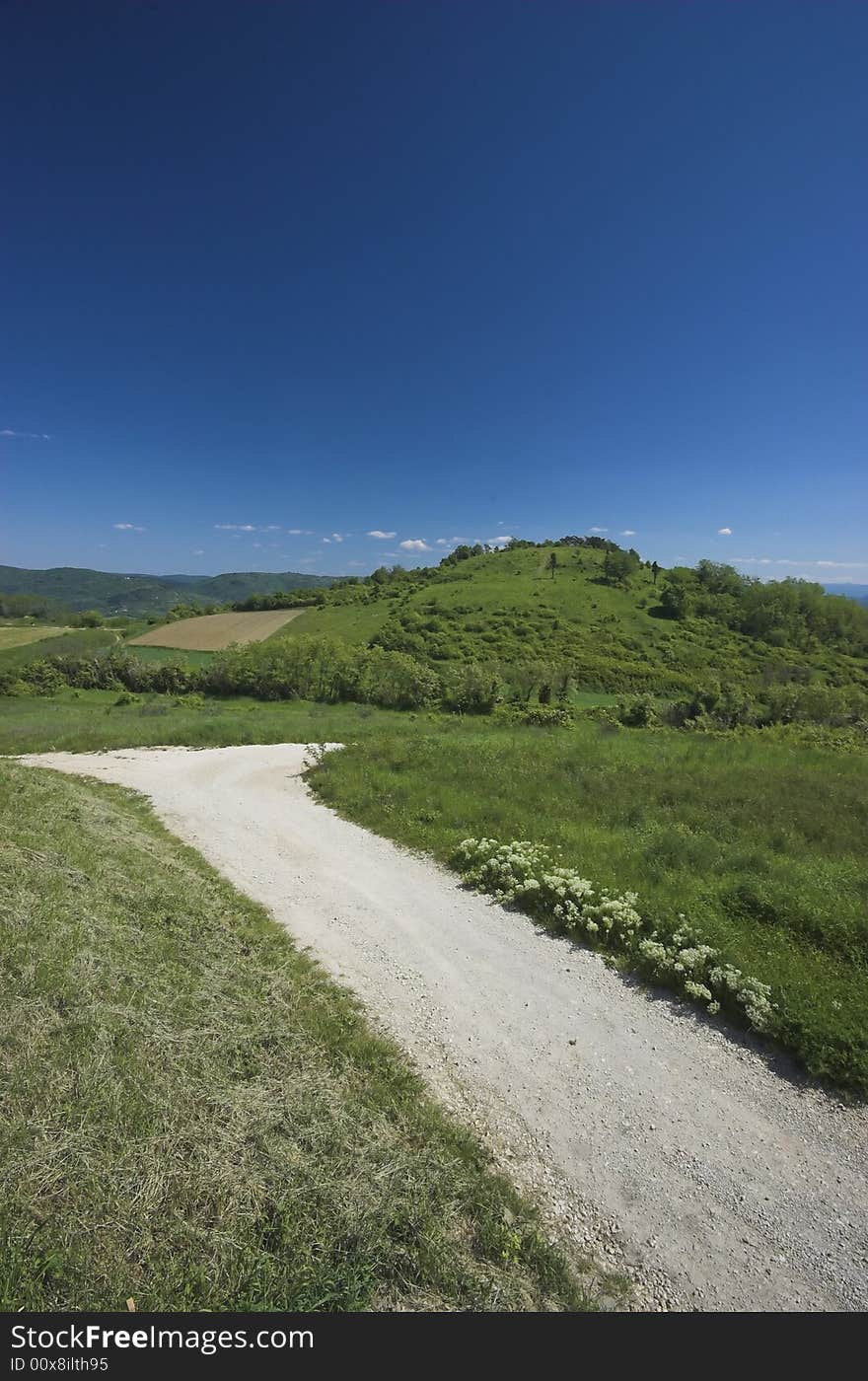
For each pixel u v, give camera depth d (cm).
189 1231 310
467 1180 390
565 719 3425
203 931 670
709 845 960
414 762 1627
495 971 664
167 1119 369
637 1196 396
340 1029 536
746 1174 414
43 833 813
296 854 1030
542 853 925
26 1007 426
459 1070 509
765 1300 331
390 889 885
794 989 575
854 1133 447
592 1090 489
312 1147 382
